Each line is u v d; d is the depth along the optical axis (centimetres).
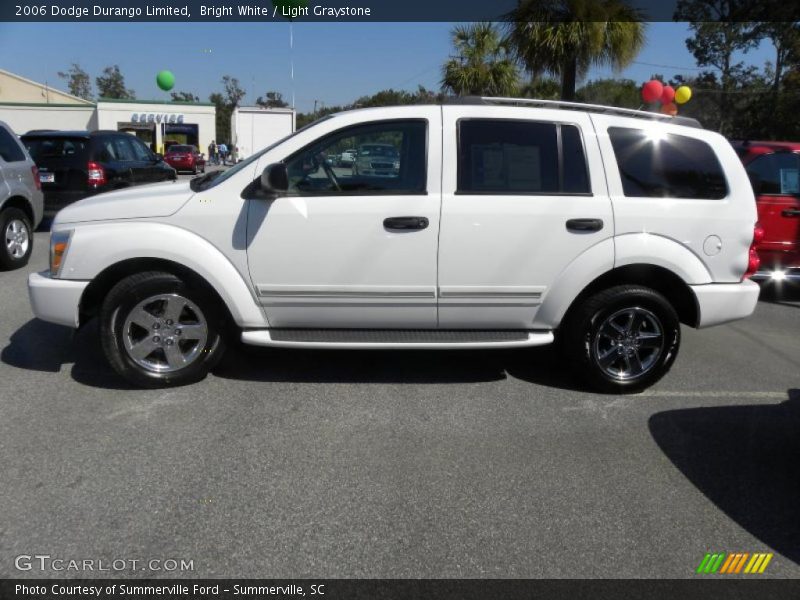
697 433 427
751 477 372
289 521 315
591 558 296
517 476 364
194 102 4519
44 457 367
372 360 541
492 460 381
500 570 286
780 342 641
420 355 558
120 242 436
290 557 290
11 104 4344
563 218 450
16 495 329
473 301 458
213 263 440
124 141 1184
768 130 3297
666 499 346
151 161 1270
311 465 368
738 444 412
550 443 405
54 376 484
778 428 439
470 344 460
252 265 444
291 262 443
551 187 456
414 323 467
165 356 462
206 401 449
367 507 329
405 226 441
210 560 287
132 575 276
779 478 372
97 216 445
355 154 450
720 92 3534
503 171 455
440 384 494
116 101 4372
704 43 3619
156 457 371
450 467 371
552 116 462
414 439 404
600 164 460
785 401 486
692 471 377
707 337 652
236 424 415
